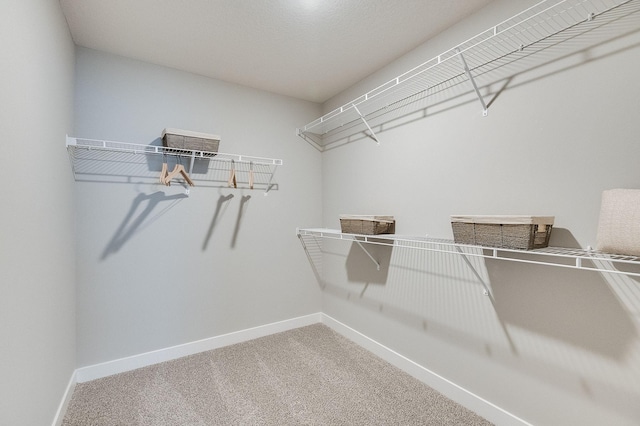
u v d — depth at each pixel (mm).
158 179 2250
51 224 1427
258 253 2689
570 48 1301
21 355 1059
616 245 1034
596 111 1229
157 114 2246
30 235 1149
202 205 2426
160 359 2242
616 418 1184
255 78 2492
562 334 1336
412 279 2049
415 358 2027
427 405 1724
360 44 1997
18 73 1037
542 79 1393
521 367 1478
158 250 2252
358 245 2545
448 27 1814
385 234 2158
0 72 901
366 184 2457
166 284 2283
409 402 1750
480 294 1651
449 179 1810
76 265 1967
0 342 899
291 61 2221
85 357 1995
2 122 917
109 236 2080
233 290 2568
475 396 1665
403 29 1834
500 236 1293
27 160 1119
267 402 1746
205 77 2443
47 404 1351
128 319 2143
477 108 1661
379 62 2232
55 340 1483
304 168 2938
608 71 1197
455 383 1778
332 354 2344
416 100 2027
